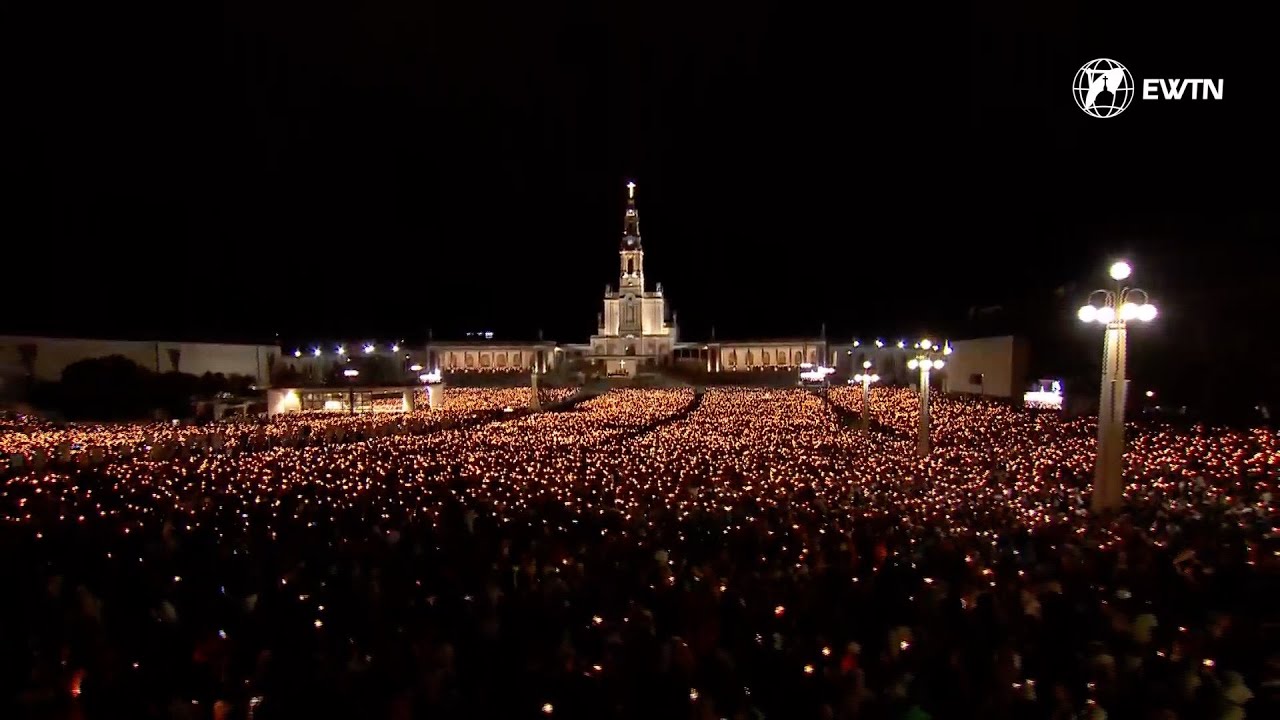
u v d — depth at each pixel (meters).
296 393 50.78
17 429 38.00
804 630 8.02
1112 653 7.03
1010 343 47.75
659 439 28.50
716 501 14.87
